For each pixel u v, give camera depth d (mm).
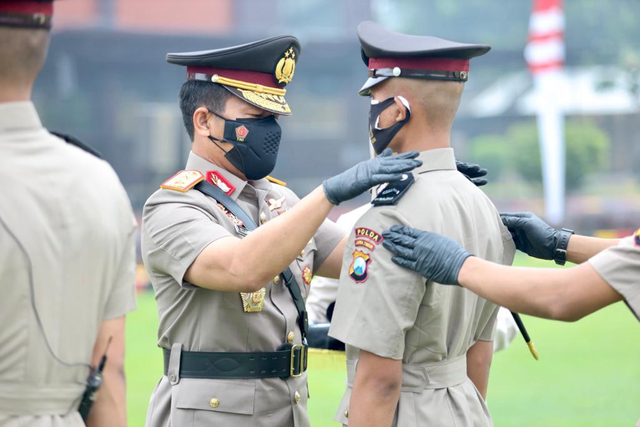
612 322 24172
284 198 8070
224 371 7180
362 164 6426
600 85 60844
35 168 5293
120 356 5695
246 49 7316
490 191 61562
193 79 7535
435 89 6500
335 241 8000
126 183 59062
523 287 6047
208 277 6848
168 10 62156
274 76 7492
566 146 57969
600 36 64500
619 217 47375
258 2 64625
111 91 58688
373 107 6645
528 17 70062
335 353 8203
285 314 7457
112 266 5543
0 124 5266
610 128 66750
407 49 6402
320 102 67688
